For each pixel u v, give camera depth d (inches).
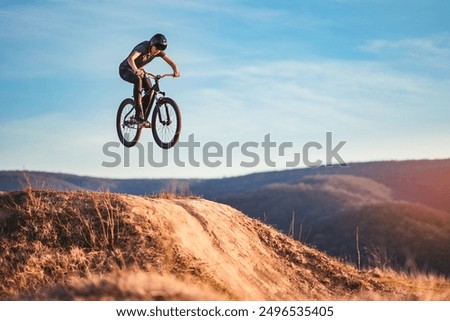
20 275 745.6
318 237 5723.4
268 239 1015.0
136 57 861.8
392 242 5236.2
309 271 973.8
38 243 800.9
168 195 1023.0
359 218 5841.5
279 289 881.5
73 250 786.8
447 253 4938.5
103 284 697.6
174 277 749.9
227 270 843.4
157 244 809.5
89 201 876.0
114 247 799.7
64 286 709.9
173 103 845.2
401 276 1085.1
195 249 843.4
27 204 860.6
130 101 911.0
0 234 816.3
